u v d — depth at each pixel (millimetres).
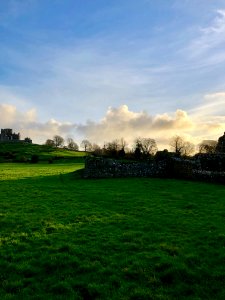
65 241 18141
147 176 45469
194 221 21594
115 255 15953
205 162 46062
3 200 30312
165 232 19344
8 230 20484
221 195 30812
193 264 14797
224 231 19297
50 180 45656
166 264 14719
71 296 12344
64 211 25344
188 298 12164
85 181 42781
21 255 16047
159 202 27953
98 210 25516
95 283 13258
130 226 20766
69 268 14656
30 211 25625
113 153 129500
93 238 18500
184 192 32625
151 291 12656
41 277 13961
